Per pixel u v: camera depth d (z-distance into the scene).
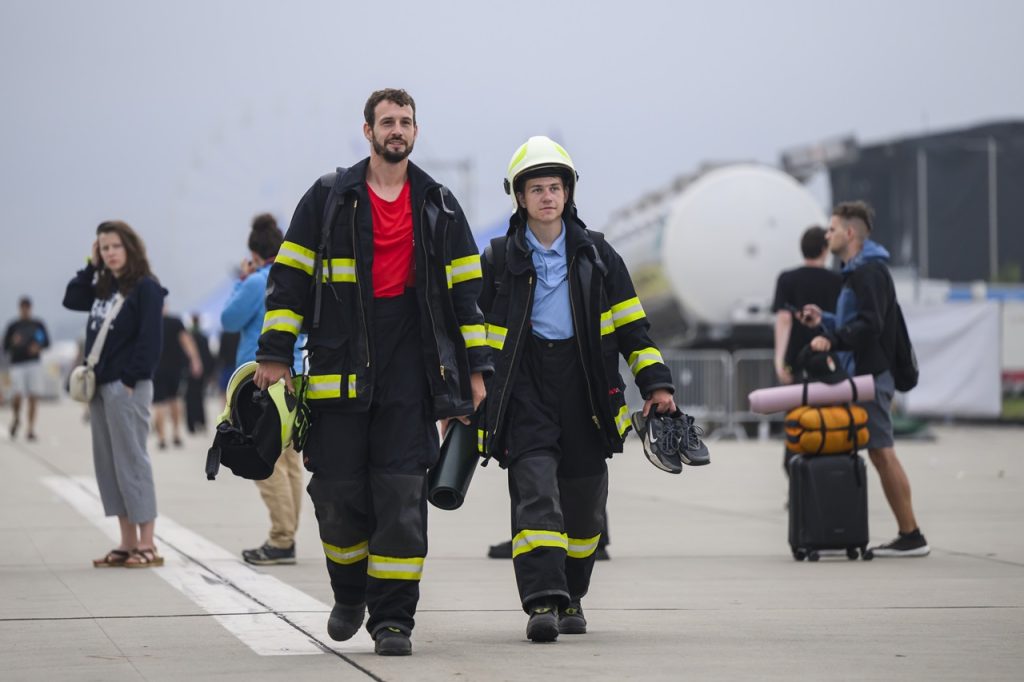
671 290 62.97
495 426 15.44
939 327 67.19
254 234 23.69
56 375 141.38
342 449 14.55
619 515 30.92
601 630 16.41
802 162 86.12
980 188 158.38
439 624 16.92
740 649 15.05
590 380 15.59
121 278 22.22
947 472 42.62
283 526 22.58
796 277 29.70
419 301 14.49
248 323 23.19
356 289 14.46
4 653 14.95
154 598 18.89
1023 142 157.88
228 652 14.95
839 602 18.56
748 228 62.53
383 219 14.62
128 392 22.02
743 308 62.31
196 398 65.69
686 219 62.62
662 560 23.34
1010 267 155.38
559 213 15.66
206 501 33.75
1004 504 33.03
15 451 53.28
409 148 14.59
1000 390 67.25
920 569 22.05
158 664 14.28
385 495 14.49
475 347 14.75
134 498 22.12
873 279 23.62
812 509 22.92
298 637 15.89
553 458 15.53
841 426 22.86
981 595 19.14
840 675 13.57
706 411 63.53
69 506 32.22
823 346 23.34
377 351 14.54
